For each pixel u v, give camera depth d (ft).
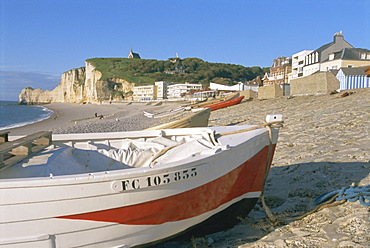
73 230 10.80
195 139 17.52
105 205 10.97
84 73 618.44
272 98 93.97
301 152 27.02
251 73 583.58
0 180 10.14
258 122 51.75
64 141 18.58
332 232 12.99
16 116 231.50
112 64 617.62
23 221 10.29
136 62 618.85
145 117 130.21
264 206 15.28
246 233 14.73
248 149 14.49
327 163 22.20
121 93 492.95
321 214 14.89
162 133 19.80
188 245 14.38
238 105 94.27
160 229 12.62
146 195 11.54
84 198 10.64
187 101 253.24
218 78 460.55
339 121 37.11
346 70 86.74
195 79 513.45
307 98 71.51
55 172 13.32
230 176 13.96
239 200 14.97
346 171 19.89
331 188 17.80
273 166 24.73
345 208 14.99
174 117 99.91
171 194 12.07
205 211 13.70
